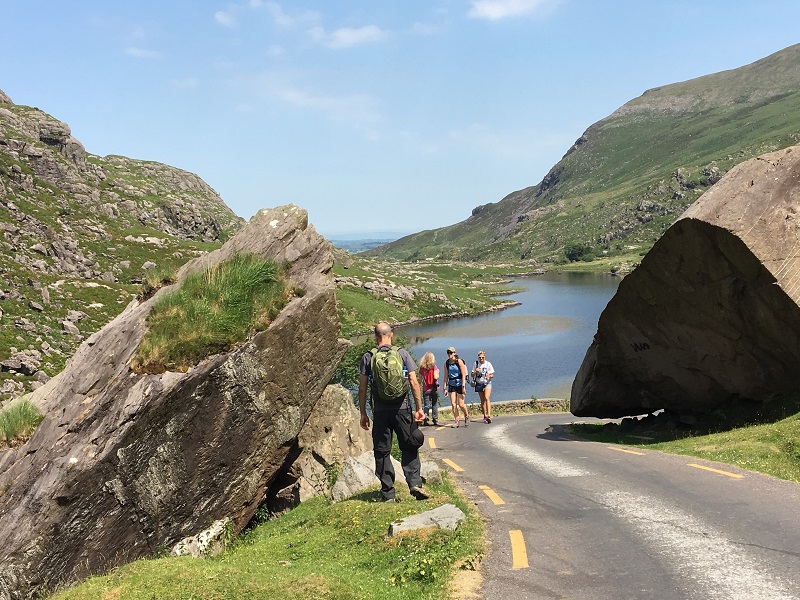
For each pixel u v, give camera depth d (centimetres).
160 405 787
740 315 1224
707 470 952
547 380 4797
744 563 559
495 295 13400
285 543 752
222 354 845
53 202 12206
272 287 947
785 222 1145
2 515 726
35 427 828
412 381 827
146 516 789
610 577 551
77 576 737
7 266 6756
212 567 592
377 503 809
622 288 1430
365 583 554
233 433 856
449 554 611
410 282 12850
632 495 837
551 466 1112
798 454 972
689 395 1500
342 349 1009
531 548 643
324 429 1076
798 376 1235
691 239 1221
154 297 953
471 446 1480
